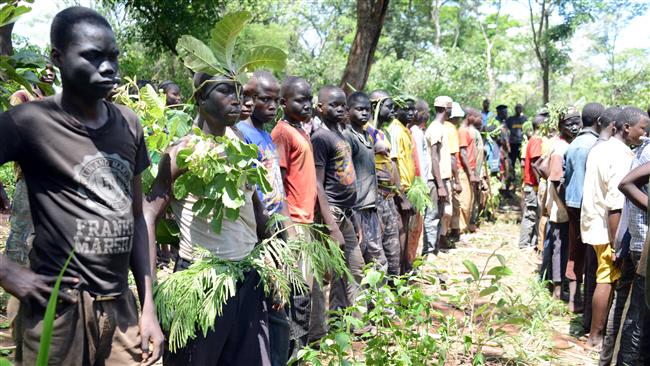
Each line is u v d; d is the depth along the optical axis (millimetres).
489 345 5227
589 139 6379
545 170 7738
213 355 3098
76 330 2430
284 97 4633
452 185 9719
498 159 14570
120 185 2508
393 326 4129
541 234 9133
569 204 6535
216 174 3080
